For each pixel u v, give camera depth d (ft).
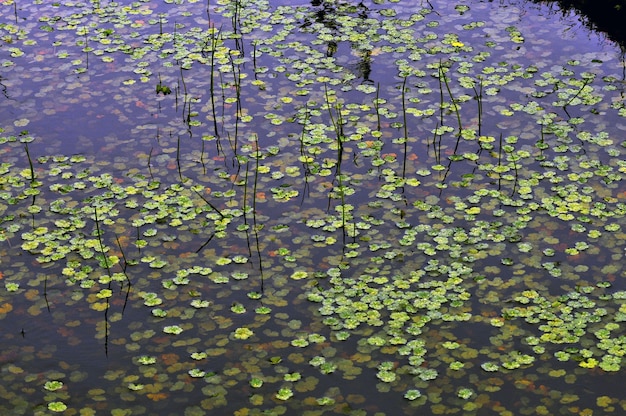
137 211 21.53
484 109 25.07
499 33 29.01
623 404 16.06
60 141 23.99
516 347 17.46
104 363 17.28
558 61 27.27
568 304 18.49
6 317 18.40
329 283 19.24
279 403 16.26
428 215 21.18
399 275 19.42
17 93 26.07
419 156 23.27
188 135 24.25
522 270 19.47
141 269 19.74
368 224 20.94
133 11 30.91
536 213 21.18
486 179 22.35
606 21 29.71
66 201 21.83
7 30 29.63
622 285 18.94
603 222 20.77
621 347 17.34
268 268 19.70
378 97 25.76
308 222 21.03
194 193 22.08
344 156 23.35
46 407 16.24
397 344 17.60
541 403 16.12
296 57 27.86
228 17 30.40
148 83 26.63
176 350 17.56
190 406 16.24
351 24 29.81
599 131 23.97
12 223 21.15
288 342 17.71
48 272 19.67
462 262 19.74
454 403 16.19
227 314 18.47
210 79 26.76
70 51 28.35
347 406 16.16
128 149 23.70
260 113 25.14
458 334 17.81
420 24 29.71
